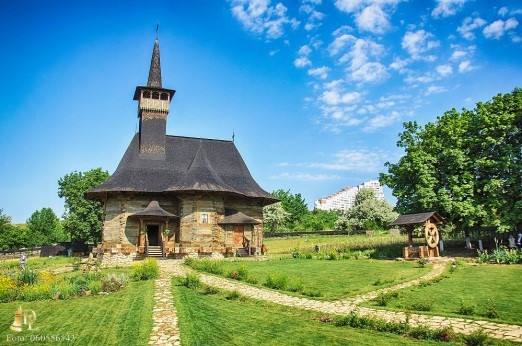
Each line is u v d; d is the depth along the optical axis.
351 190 185.25
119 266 29.05
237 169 43.41
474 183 31.73
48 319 12.59
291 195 99.94
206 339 10.32
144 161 39.69
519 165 30.00
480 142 31.75
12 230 75.06
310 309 13.60
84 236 57.16
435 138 34.03
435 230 29.84
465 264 24.42
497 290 15.52
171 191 36.25
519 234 30.03
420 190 32.47
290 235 61.00
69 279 19.86
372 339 10.04
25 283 17.78
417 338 10.00
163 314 12.97
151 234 38.91
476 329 10.46
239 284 19.14
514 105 31.58
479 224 32.94
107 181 37.62
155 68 43.56
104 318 12.55
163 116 41.84
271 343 9.96
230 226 38.41
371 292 16.41
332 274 21.66
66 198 58.31
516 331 10.16
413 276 20.16
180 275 22.64
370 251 36.22
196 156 40.59
